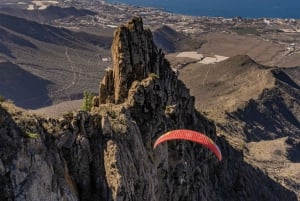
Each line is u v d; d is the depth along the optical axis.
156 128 62.97
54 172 42.12
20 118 41.72
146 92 63.75
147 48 72.31
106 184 46.47
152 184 54.62
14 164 37.81
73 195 42.81
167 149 63.69
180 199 66.19
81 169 46.38
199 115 93.94
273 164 163.75
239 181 98.12
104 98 70.69
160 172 61.31
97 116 50.53
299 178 154.75
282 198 117.75
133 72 69.50
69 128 46.91
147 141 60.47
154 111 63.56
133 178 49.84
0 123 38.94
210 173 87.50
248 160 131.75
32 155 39.47
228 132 177.88
